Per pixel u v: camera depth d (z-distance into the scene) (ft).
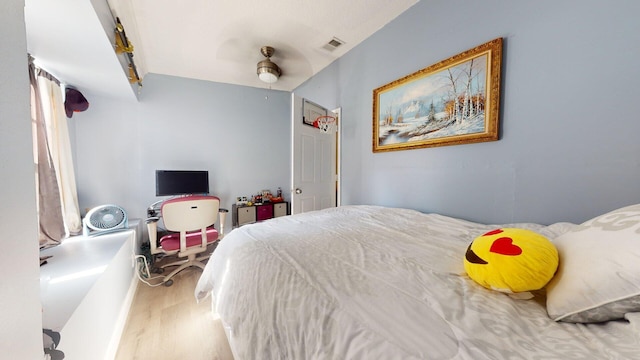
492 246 2.26
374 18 6.69
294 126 8.11
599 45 3.37
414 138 6.09
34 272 1.54
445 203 5.52
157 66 9.52
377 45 7.25
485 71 4.62
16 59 1.42
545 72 3.91
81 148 8.73
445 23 5.41
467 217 5.09
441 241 3.73
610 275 1.58
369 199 7.74
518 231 2.37
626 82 3.18
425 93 5.77
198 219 7.34
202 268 8.04
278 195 12.84
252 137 12.14
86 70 6.40
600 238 1.84
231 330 3.13
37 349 1.54
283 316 2.33
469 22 4.95
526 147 4.17
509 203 4.42
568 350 1.43
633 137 3.15
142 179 9.86
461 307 1.93
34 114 5.41
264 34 7.42
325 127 9.07
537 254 2.03
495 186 4.62
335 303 2.12
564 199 3.76
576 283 1.72
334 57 8.94
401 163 6.59
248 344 2.61
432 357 1.46
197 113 10.86
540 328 1.69
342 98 8.84
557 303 1.79
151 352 4.37
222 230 8.92
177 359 4.21
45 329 2.59
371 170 7.63
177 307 5.88
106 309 4.24
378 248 3.44
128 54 6.69
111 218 6.95
